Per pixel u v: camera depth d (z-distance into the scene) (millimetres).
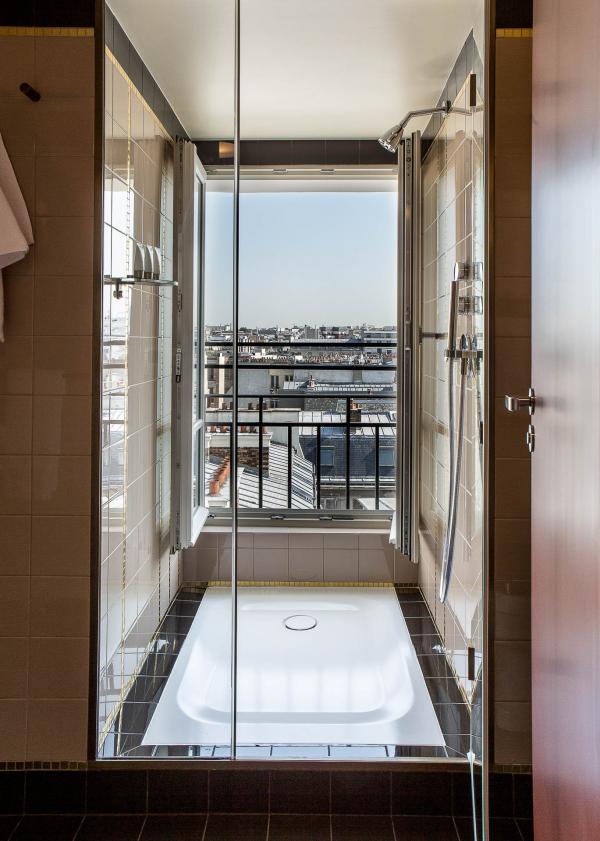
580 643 1081
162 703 1924
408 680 1937
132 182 1886
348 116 1915
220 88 1909
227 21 1906
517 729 1850
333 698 1938
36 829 1798
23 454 1832
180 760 1884
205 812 1870
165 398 1939
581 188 1062
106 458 1891
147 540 1941
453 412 1937
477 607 1914
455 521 1939
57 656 1848
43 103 1797
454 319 1925
